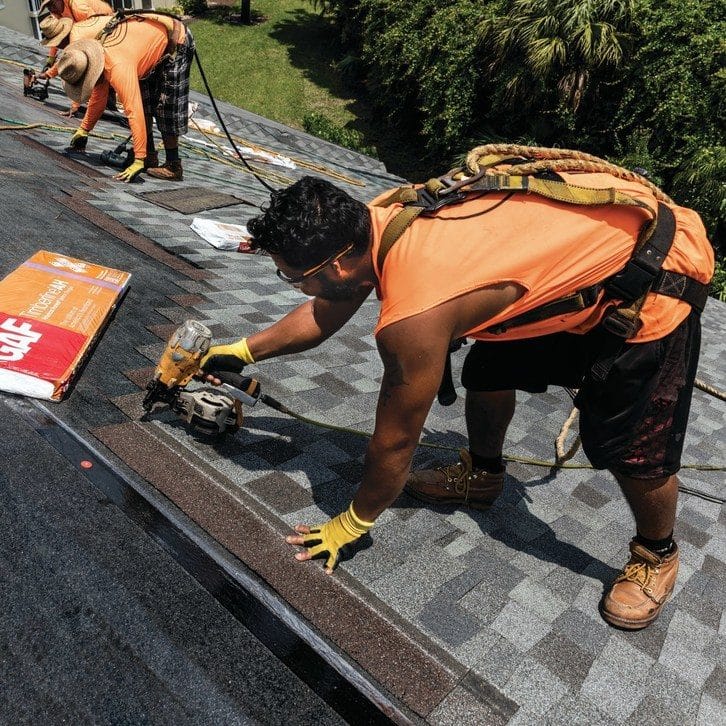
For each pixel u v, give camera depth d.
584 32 11.71
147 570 1.67
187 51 5.29
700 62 11.84
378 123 19.81
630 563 2.00
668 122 12.26
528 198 1.46
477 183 1.46
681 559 2.46
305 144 11.48
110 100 8.00
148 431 2.22
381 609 1.76
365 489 1.68
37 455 1.95
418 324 1.35
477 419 2.16
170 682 1.41
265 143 10.59
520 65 12.97
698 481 3.30
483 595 1.92
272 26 24.80
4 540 1.62
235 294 3.64
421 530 2.15
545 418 3.41
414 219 1.43
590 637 1.87
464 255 1.37
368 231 1.45
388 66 17.41
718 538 2.71
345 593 1.77
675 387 1.67
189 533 1.82
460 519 2.28
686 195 11.62
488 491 2.31
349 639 1.63
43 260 2.85
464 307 1.38
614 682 1.73
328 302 1.91
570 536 2.38
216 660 1.49
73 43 4.88
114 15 5.07
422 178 17.72
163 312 3.12
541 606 1.94
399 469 1.60
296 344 2.02
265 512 2.00
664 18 11.88
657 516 1.86
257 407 2.60
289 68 22.33
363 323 3.90
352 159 11.72
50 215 3.80
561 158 1.67
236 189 6.35
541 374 1.96
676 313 1.62
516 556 2.16
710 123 11.94
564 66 12.47
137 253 3.74
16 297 2.53
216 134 9.44
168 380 2.12
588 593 2.06
